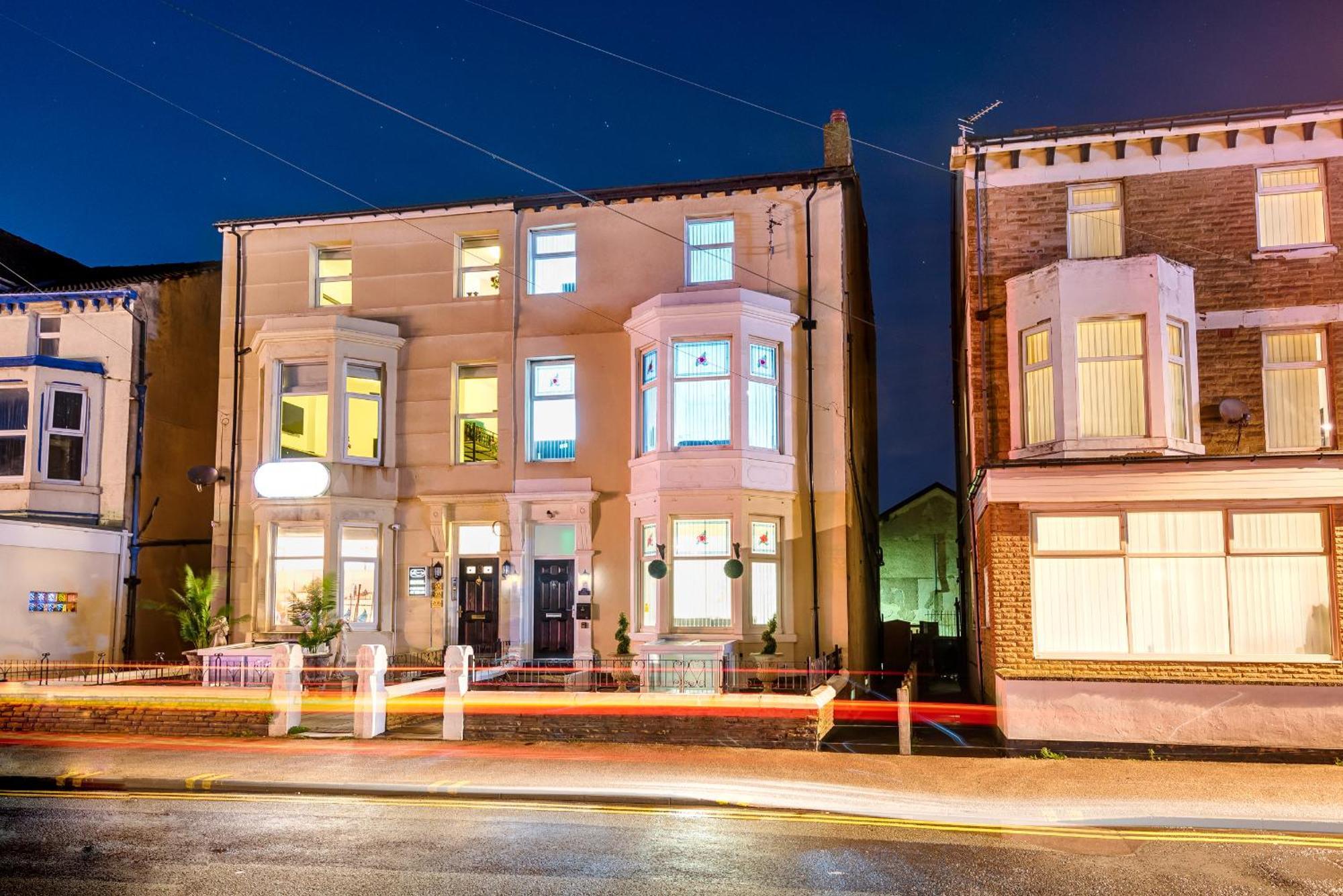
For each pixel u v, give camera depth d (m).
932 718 17.09
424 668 19.72
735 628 19.48
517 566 21.33
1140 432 16.45
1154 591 14.03
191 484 24.77
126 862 8.87
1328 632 13.53
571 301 21.88
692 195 21.56
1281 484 13.60
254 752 14.10
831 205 20.91
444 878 8.34
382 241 22.95
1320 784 11.64
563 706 14.85
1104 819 10.13
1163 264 16.67
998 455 17.97
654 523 20.34
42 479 22.14
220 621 20.28
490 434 22.20
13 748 14.55
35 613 20.91
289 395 22.11
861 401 24.16
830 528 20.23
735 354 20.03
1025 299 17.62
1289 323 17.22
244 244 23.48
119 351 23.23
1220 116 17.48
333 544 21.17
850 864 8.75
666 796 11.13
